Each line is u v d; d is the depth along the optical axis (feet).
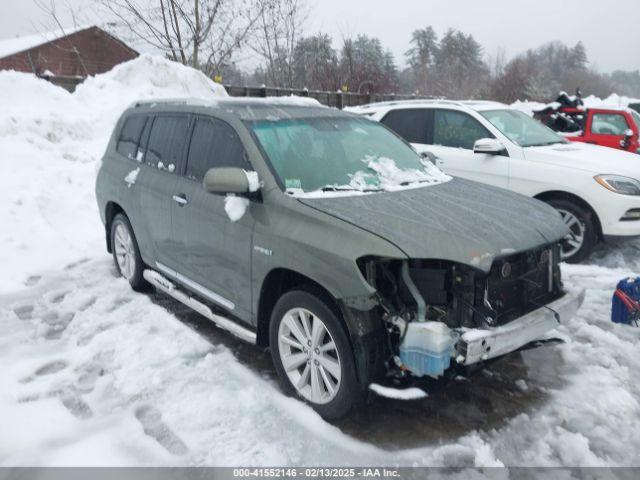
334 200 11.44
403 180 13.23
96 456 9.91
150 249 16.25
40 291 18.11
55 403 11.55
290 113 14.33
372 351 9.99
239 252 12.23
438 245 9.83
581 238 20.47
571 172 20.43
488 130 22.97
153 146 16.40
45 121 29.99
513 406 11.55
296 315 11.34
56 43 87.40
